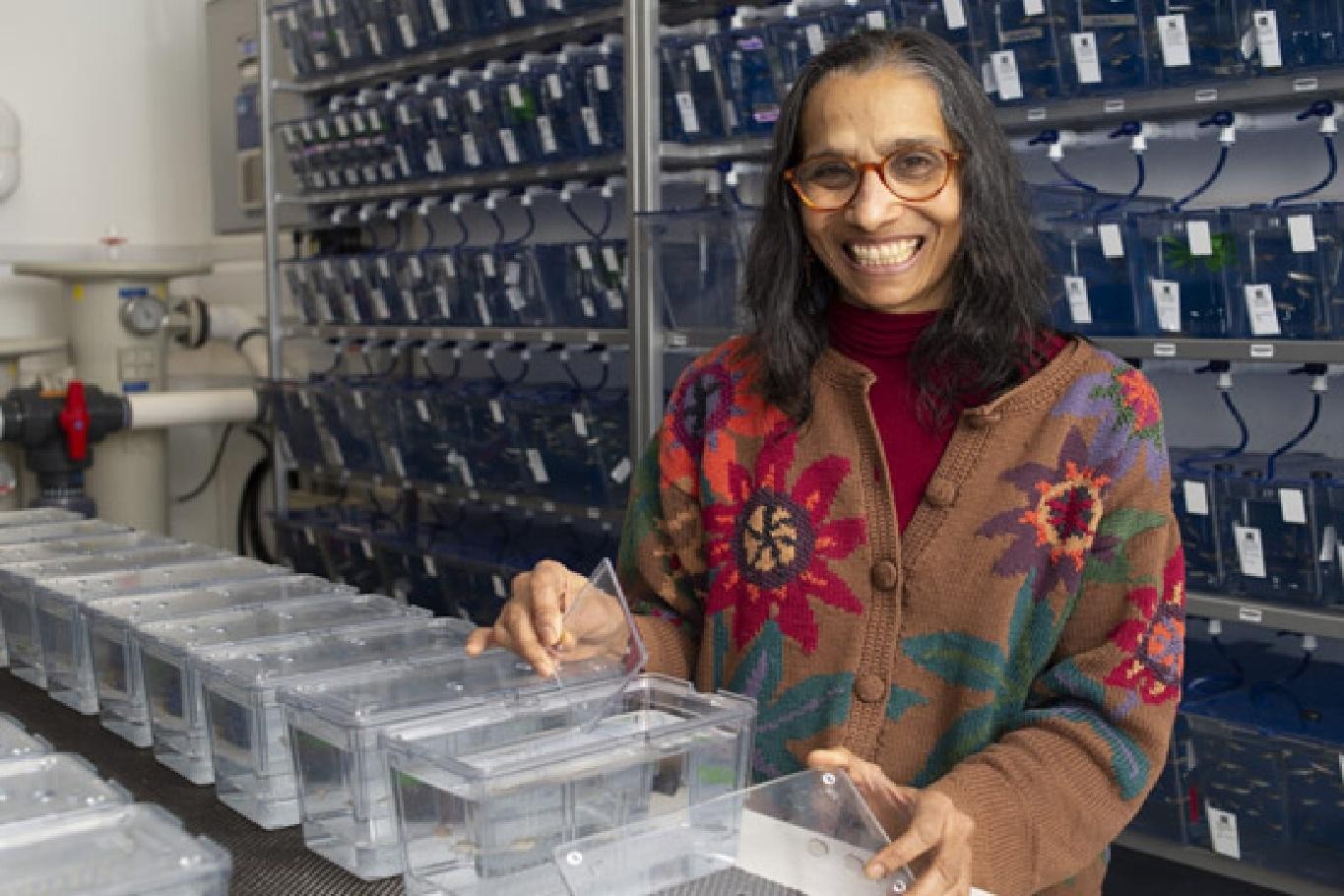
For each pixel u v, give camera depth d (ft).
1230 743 7.64
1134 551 3.58
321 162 13.66
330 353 14.87
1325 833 7.38
